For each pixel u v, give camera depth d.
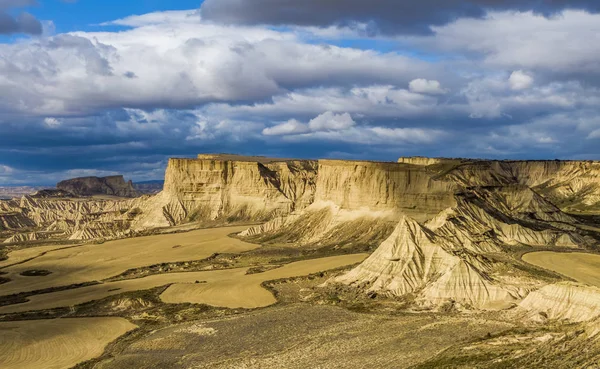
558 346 79.75
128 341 113.31
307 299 138.50
